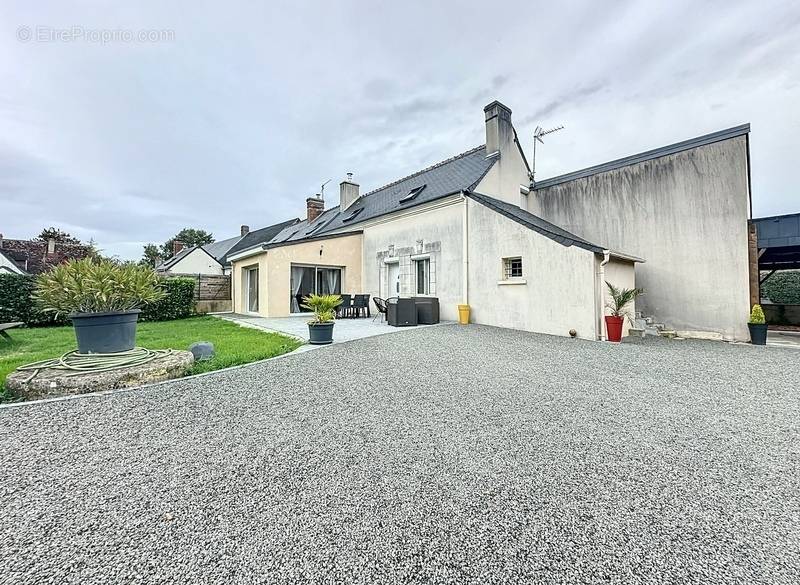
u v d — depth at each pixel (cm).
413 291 1248
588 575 161
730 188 890
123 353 496
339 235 1393
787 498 222
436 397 405
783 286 1466
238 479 237
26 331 935
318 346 697
